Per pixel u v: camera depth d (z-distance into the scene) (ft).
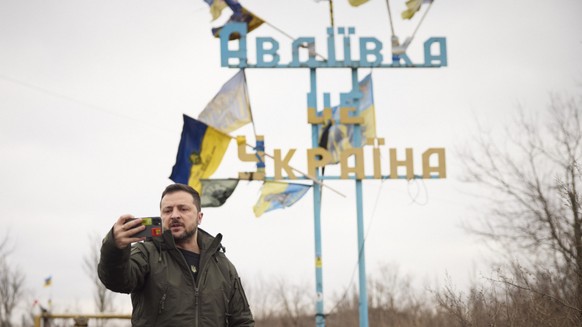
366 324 74.08
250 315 26.14
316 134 75.61
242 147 73.26
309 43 76.02
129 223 23.21
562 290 54.44
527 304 51.31
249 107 74.08
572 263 55.21
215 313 24.59
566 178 65.05
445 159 74.95
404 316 111.65
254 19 75.46
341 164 74.33
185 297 24.08
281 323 157.89
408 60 76.54
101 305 128.06
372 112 75.72
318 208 74.74
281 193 73.61
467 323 52.26
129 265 23.21
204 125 71.82
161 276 23.98
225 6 74.74
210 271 24.91
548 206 67.62
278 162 73.51
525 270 53.47
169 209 24.75
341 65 75.92
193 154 72.33
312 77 76.02
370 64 76.13
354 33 76.38
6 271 139.85
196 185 72.33
